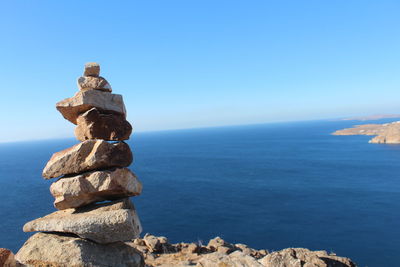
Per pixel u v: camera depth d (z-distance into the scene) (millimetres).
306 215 71312
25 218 73875
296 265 14961
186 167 156750
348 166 134125
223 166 154875
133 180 12719
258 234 60125
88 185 11773
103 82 13023
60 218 11727
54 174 12125
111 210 11930
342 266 16547
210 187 105062
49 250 11133
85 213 11844
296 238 57750
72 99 12570
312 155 180875
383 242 54375
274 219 69062
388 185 96062
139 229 12242
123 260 11672
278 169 137875
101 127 12555
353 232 59719
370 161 143750
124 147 12562
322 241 56000
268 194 92812
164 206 81750
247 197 89750
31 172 165250
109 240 11312
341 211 73125
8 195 102375
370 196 85000
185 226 65500
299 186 101938
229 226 64938
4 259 9273
